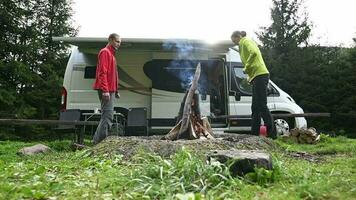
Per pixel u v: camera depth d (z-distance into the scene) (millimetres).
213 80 11680
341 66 21250
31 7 22828
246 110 11508
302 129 9414
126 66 11602
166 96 11586
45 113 21422
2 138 18094
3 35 20953
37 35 21797
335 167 4945
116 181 3635
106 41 10883
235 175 3867
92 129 10805
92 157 5926
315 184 3465
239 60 11719
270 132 9047
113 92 7664
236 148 6242
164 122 11531
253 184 3721
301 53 22000
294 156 6410
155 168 3734
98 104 11305
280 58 21969
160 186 3328
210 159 3965
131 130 9391
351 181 3695
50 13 23188
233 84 11531
